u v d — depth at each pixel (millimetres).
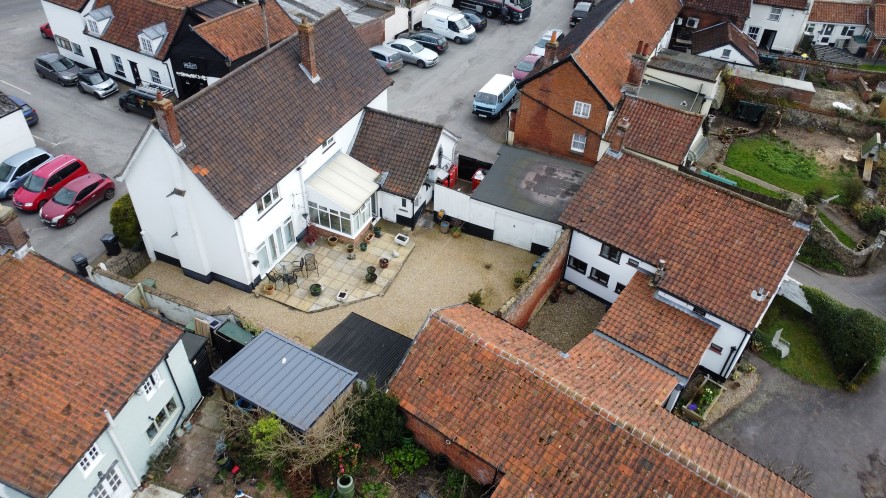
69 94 44500
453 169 37688
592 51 37031
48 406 19688
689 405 27141
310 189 32312
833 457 26203
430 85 47969
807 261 35719
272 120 30500
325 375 23203
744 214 28109
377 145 35188
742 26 51188
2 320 20484
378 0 52688
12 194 36031
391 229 35500
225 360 27297
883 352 28312
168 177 27953
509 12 56656
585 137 38000
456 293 31766
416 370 23016
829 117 45438
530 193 33938
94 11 43750
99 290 22531
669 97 41812
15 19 53312
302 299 30875
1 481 17969
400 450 23266
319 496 22047
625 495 19438
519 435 21125
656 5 46438
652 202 29688
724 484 18953
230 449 23156
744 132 44781
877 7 54781
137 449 22203
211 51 40188
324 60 34188
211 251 30078
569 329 30703
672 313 27438
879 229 36719
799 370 29703
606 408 21047
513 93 45812
